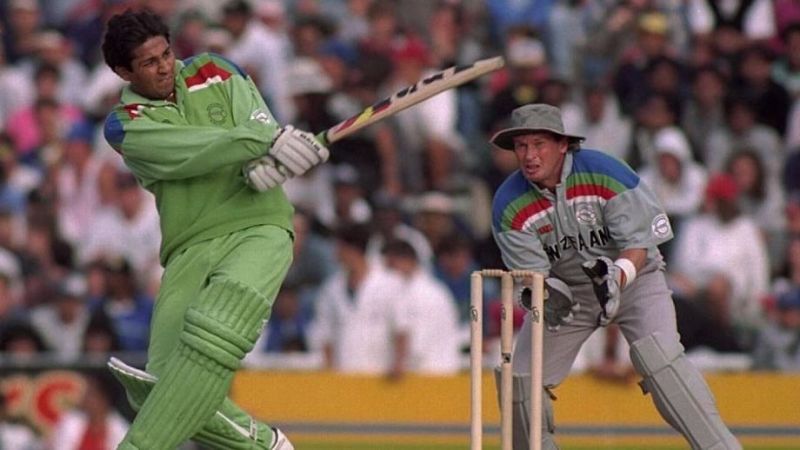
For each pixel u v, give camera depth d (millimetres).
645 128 41781
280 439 22328
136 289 38688
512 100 42250
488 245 39125
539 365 21219
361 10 47781
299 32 45125
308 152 20250
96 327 36844
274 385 33938
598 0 46281
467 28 46969
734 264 38375
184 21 45781
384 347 35156
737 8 46062
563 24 46000
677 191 40156
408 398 33875
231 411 21906
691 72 43031
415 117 42500
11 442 33875
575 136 21703
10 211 41688
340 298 35562
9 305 38750
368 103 43406
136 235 40750
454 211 41188
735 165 40781
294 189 40781
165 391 20297
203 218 20875
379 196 41344
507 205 22297
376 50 44469
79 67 46344
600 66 45500
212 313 20266
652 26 43469
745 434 33250
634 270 21703
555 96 42469
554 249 22422
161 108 20766
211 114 20922
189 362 20281
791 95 43156
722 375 33344
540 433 21312
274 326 36406
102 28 47375
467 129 42906
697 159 41875
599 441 32969
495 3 47000
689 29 45875
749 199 40688
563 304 22031
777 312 36125
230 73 21234
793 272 38562
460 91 43250
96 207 41625
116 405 34062
